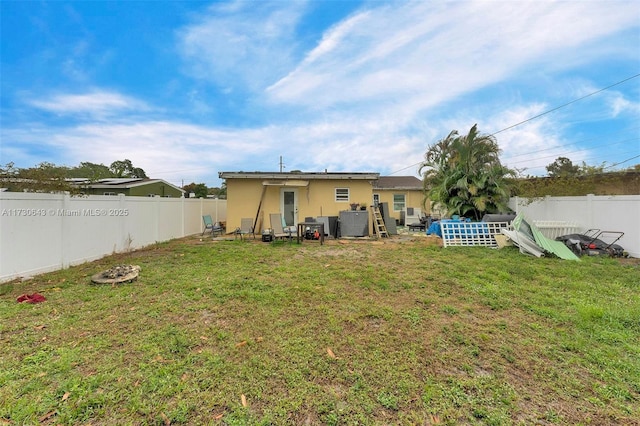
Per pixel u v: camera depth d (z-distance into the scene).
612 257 7.21
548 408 2.09
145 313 3.71
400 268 6.17
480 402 2.14
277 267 6.22
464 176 11.83
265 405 2.09
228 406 2.07
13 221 5.04
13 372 2.40
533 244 7.76
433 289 4.77
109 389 2.23
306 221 11.35
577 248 7.67
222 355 2.74
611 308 3.87
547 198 9.76
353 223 11.73
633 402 2.16
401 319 3.60
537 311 3.82
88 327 3.29
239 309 3.88
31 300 4.05
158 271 5.81
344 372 2.49
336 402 2.12
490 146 12.00
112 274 5.14
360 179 12.54
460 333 3.23
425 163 14.43
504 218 10.00
